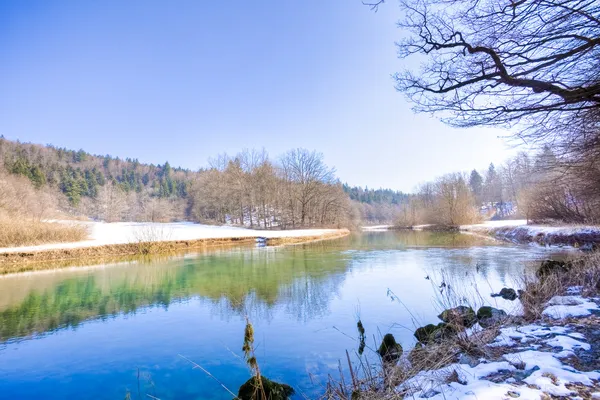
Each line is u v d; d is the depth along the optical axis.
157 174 118.38
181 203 77.19
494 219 64.50
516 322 5.35
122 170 111.31
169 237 24.89
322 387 4.48
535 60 4.42
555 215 23.67
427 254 17.70
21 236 18.91
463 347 4.23
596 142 6.59
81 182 81.56
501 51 4.56
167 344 6.23
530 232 23.42
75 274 13.46
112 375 5.08
